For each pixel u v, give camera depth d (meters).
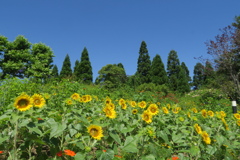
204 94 18.05
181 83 40.62
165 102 12.46
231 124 5.28
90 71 45.75
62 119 2.95
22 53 25.88
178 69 48.22
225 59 17.53
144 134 2.70
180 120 4.32
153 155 2.47
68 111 3.03
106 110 3.13
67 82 7.82
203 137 2.74
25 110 2.06
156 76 40.53
